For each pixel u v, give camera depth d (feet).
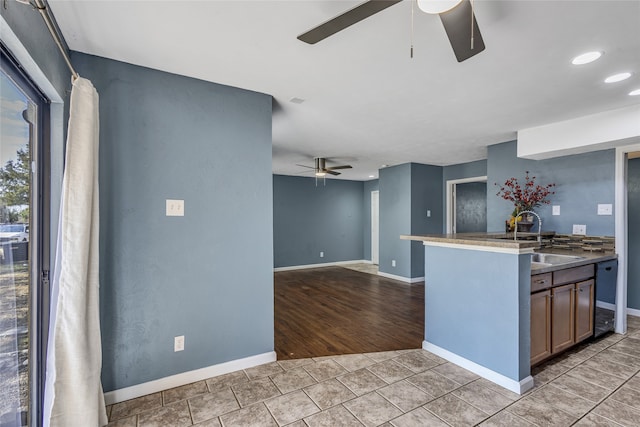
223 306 8.00
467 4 3.79
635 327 11.23
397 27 5.47
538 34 5.65
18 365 4.94
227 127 8.02
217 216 7.91
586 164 11.24
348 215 27.86
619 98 8.68
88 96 5.50
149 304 7.14
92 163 5.57
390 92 8.39
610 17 5.14
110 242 6.76
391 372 8.15
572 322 9.07
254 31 5.63
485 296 7.88
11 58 4.25
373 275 22.15
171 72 7.29
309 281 20.18
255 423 6.15
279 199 24.49
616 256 10.51
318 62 6.77
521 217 11.91
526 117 10.36
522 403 6.77
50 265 5.68
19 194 4.91
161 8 4.99
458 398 6.96
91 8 4.97
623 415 6.34
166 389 7.29
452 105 9.30
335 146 14.84
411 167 19.31
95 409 5.49
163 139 7.27
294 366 8.47
